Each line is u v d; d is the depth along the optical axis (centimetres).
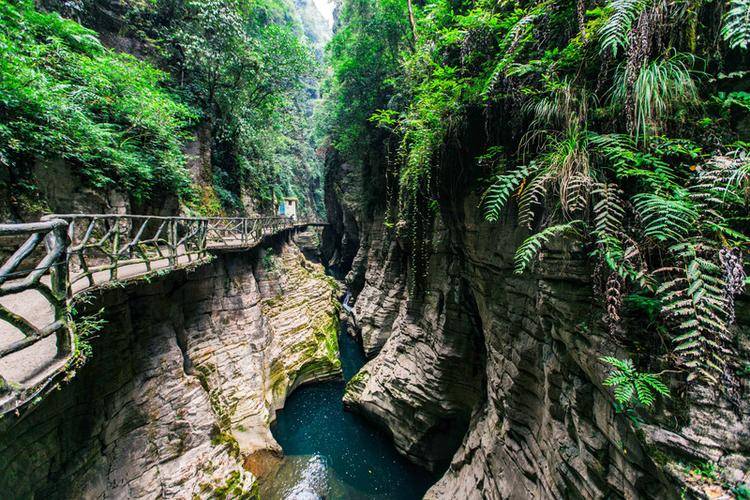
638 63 242
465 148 552
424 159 592
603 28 249
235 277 1066
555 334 399
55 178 610
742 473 191
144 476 550
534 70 338
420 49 593
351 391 1177
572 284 346
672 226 223
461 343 794
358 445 1031
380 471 921
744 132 225
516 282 522
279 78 1541
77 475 439
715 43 237
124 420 540
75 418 445
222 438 725
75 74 718
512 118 419
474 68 458
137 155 823
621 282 263
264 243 1412
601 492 325
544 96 344
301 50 1533
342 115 1559
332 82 1834
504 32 411
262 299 1283
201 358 866
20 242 543
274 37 1457
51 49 691
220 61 1270
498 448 578
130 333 573
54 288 258
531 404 511
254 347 1067
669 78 245
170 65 1271
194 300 875
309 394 1340
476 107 477
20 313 398
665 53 247
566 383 393
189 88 1301
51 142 591
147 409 589
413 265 966
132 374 572
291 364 1302
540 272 396
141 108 838
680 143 242
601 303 300
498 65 357
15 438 350
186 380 689
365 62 1190
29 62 580
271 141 2139
